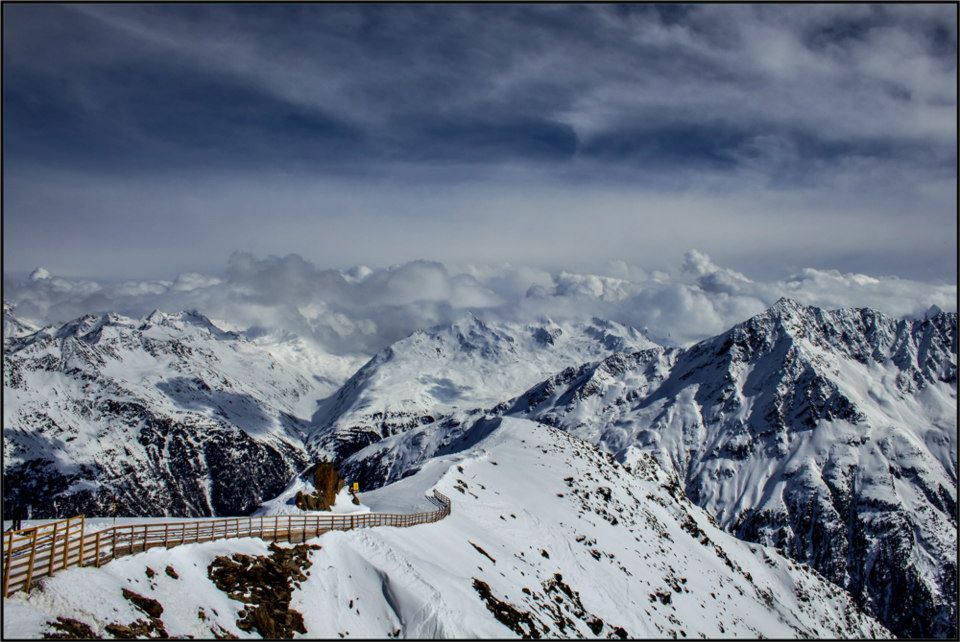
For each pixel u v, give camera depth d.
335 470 87.12
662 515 160.62
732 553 174.75
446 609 57.09
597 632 83.56
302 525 61.62
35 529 38.97
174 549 48.66
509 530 100.75
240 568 50.66
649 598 106.38
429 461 133.75
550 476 137.50
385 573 59.22
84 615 37.47
